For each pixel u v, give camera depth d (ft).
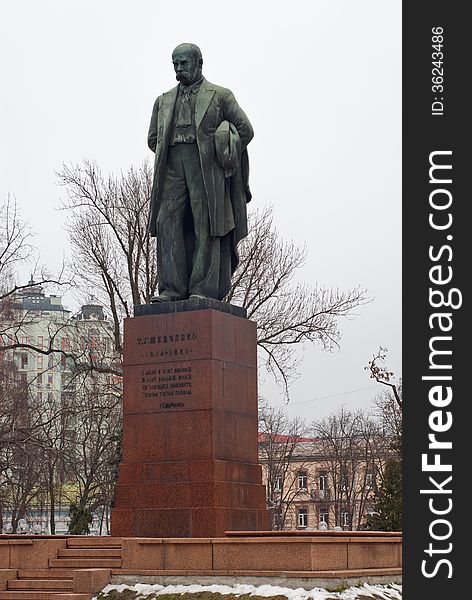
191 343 70.90
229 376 71.46
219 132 74.23
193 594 58.13
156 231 76.38
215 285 75.10
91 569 62.39
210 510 67.97
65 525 216.33
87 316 158.30
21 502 183.83
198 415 69.77
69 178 140.67
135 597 59.36
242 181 77.15
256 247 142.10
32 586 63.72
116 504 70.85
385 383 148.36
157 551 62.03
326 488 291.38
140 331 72.43
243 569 59.52
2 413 132.36
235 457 71.05
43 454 136.67
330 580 57.36
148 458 70.69
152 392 71.41
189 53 75.20
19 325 142.20
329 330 144.97
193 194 75.15
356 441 289.53
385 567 65.51
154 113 77.46
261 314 143.02
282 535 62.54
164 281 75.51
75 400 164.86
